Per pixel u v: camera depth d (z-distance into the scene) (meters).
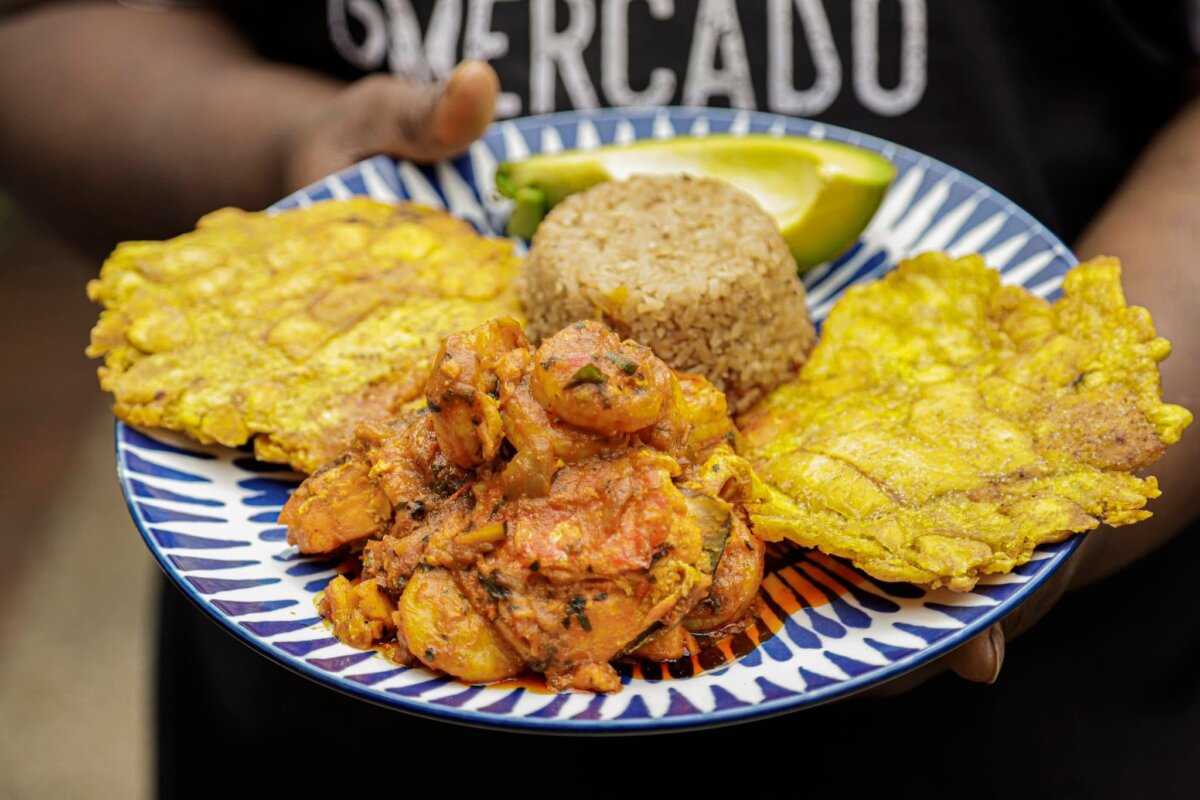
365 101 0.42
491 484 0.26
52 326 0.84
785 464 0.30
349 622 0.27
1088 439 0.29
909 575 0.26
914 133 0.44
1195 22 0.40
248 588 0.28
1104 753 0.37
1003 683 0.37
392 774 0.38
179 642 0.41
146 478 0.31
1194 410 0.32
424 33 0.46
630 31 0.45
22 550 0.71
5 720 0.62
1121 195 0.39
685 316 0.34
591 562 0.25
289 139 0.44
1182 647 0.37
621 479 0.26
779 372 0.35
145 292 0.35
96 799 0.59
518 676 0.26
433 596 0.26
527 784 0.37
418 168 0.41
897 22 0.43
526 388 0.26
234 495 0.32
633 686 0.26
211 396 0.32
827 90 0.44
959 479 0.29
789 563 0.29
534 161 0.41
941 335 0.33
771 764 0.36
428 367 0.33
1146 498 0.27
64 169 0.48
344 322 0.35
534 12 0.45
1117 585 0.38
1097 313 0.31
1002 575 0.27
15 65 0.49
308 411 0.32
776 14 0.44
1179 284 0.34
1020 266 0.37
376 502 0.28
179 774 0.41
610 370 0.26
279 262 0.36
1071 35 0.43
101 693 0.64
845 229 0.40
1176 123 0.41
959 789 0.36
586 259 0.35
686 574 0.25
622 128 0.43
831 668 0.25
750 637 0.27
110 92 0.47
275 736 0.39
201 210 0.46
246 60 0.50
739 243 0.35
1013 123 0.43
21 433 0.77
